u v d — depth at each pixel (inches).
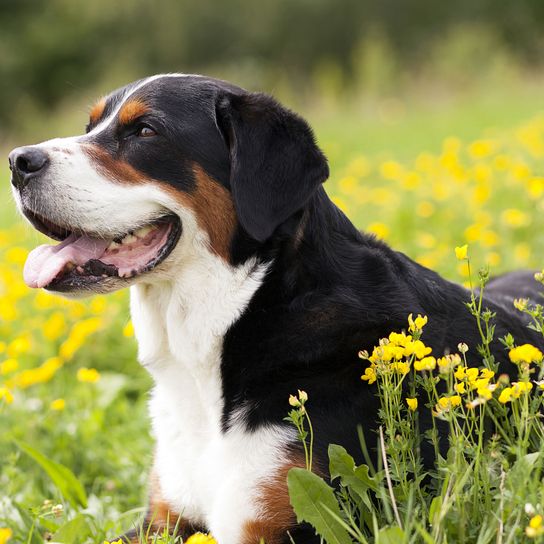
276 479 178.4
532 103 832.9
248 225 186.5
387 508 157.6
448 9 1800.0
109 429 270.8
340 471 167.6
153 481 205.0
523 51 1341.0
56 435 267.6
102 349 325.1
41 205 197.6
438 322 195.2
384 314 187.6
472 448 164.1
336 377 182.4
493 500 161.8
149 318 202.8
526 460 155.9
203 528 199.0
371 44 1310.3
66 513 216.7
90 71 1902.1
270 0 1898.4
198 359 191.8
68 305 349.1
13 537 212.2
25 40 1884.8
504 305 222.5
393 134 785.6
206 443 193.9
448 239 363.3
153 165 197.0
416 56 1658.5
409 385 176.1
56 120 1254.9
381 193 446.6
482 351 177.8
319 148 194.4
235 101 199.2
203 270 192.7
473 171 436.1
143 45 1932.8
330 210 199.5
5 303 344.5
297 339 184.4
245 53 1915.6
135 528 206.2
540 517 139.6
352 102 1076.5
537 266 318.7
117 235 199.2
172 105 199.5
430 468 180.9
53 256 198.2
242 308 188.9
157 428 204.2
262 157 192.9
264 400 183.3
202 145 197.0
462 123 776.9
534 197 353.7
